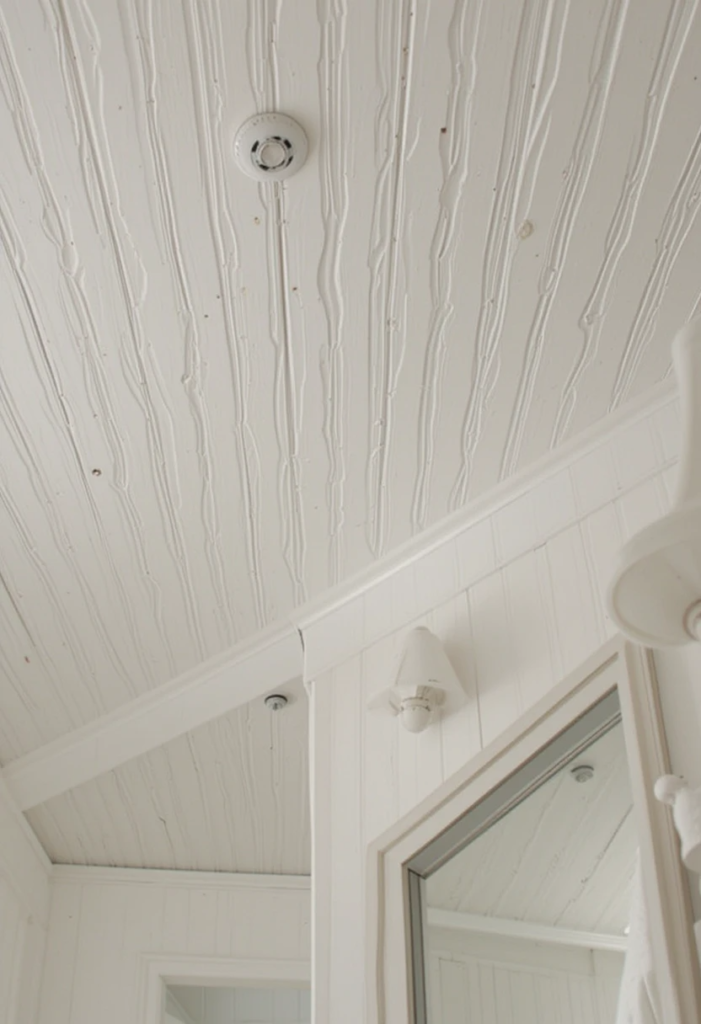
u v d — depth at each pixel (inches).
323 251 63.8
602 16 54.2
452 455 78.2
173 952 118.3
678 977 52.0
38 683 96.8
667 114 58.4
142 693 99.1
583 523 76.4
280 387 71.7
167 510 80.8
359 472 78.8
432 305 67.2
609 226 63.7
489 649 76.5
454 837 69.9
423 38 54.4
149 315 66.7
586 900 62.0
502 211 62.5
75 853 121.8
